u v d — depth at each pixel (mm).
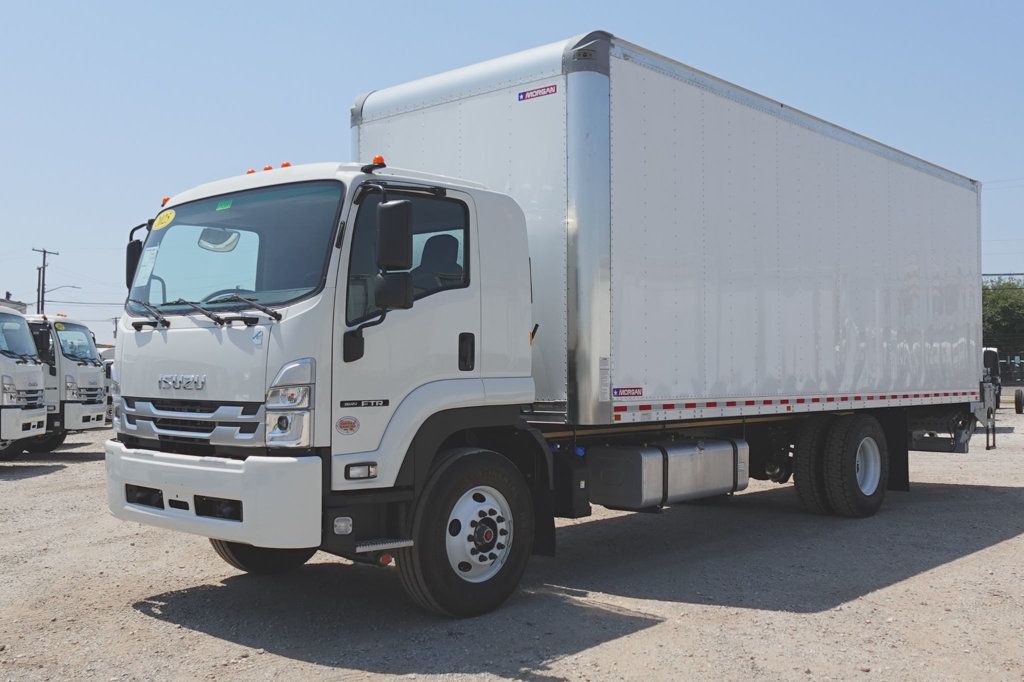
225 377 5371
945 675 4855
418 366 5621
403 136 7633
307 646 5324
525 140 6848
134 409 5938
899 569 7414
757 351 8258
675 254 7324
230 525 5180
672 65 7367
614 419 6672
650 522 9898
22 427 15203
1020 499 11625
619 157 6801
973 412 12383
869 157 10062
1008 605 6277
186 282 5965
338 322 5262
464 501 5824
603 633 5562
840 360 9453
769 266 8445
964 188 12102
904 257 10688
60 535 8953
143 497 5832
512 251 6246
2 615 6055
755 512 10570
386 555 5559
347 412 5266
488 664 4977
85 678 4805
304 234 5480
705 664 5004
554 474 6875
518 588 6762
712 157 7770
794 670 4914
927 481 13648
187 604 6301
